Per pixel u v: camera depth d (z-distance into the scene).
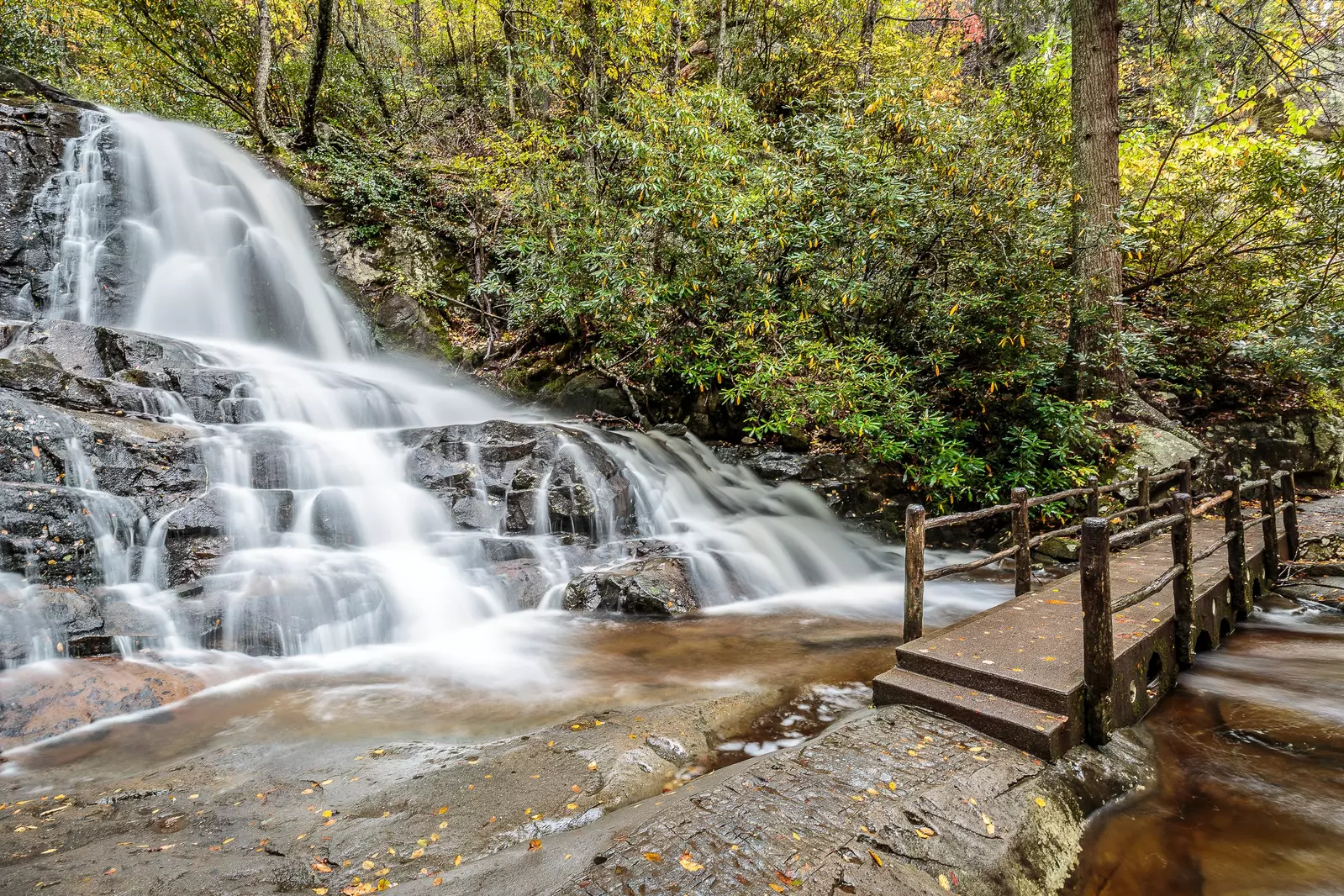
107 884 2.16
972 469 7.80
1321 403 10.44
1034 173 9.21
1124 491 7.88
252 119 13.67
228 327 10.24
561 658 4.80
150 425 5.73
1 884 2.17
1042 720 2.94
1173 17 11.43
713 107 8.77
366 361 11.70
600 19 9.17
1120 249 8.59
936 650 3.65
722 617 5.93
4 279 8.57
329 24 12.22
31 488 4.47
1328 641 4.77
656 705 3.85
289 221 11.91
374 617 5.14
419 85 17.75
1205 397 10.22
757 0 14.45
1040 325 8.45
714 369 8.65
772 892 1.96
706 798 2.51
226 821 2.59
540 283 9.57
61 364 6.29
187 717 3.75
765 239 8.32
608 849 2.20
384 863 2.27
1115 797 2.81
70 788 2.96
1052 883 2.26
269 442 6.19
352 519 6.11
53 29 13.62
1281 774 3.05
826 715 3.77
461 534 6.48
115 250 9.55
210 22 12.83
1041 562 7.57
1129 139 11.46
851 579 7.55
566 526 7.04
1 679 3.64
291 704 3.95
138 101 13.98
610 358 9.81
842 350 8.31
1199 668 4.30
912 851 2.21
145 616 4.39
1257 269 9.90
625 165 9.41
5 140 9.00
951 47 17.30
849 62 14.12
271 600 4.79
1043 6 14.50
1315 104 13.62
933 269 8.45
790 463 8.63
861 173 8.02
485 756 3.14
